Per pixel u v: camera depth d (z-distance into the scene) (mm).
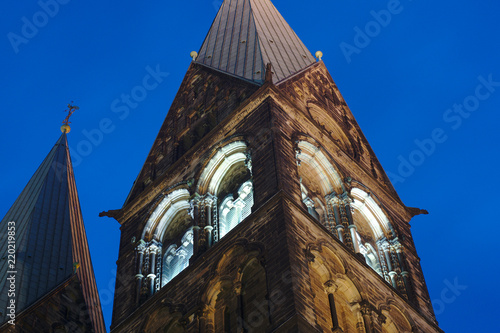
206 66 82250
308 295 56062
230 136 69938
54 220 75562
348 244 64125
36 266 69750
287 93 73062
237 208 66000
